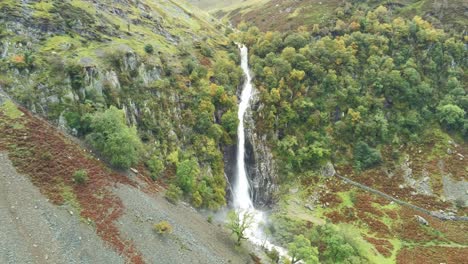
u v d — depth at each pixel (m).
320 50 122.94
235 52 130.00
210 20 169.25
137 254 52.00
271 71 115.38
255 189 102.00
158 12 131.75
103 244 50.59
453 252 80.06
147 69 88.81
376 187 101.31
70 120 68.06
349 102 115.56
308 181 102.19
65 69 72.31
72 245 48.38
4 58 69.75
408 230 87.12
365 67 123.50
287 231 83.75
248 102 109.75
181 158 82.69
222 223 75.69
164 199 67.62
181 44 112.88
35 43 75.56
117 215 55.50
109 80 77.81
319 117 111.31
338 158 108.12
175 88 92.25
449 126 115.44
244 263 63.94
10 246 44.97
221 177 87.50
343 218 90.62
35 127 62.34
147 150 77.50
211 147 88.50
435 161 107.19
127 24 105.06
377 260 75.69
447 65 127.12
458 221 91.88
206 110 92.19
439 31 133.75
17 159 55.47
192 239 60.66
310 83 117.38
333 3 169.12
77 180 56.84
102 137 66.06
